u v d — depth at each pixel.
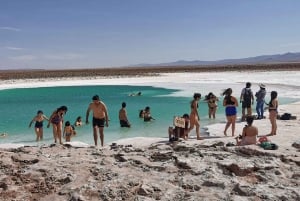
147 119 20.28
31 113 26.78
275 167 7.25
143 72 93.56
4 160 7.69
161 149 9.58
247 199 5.91
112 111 25.61
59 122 14.62
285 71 74.44
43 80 64.25
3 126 20.41
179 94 35.84
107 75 76.69
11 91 45.44
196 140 12.97
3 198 6.01
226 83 46.34
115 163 7.78
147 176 6.92
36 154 8.59
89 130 18.00
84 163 7.70
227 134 14.73
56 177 6.79
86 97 37.81
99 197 6.05
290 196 5.98
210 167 7.20
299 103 23.55
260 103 18.27
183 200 5.91
